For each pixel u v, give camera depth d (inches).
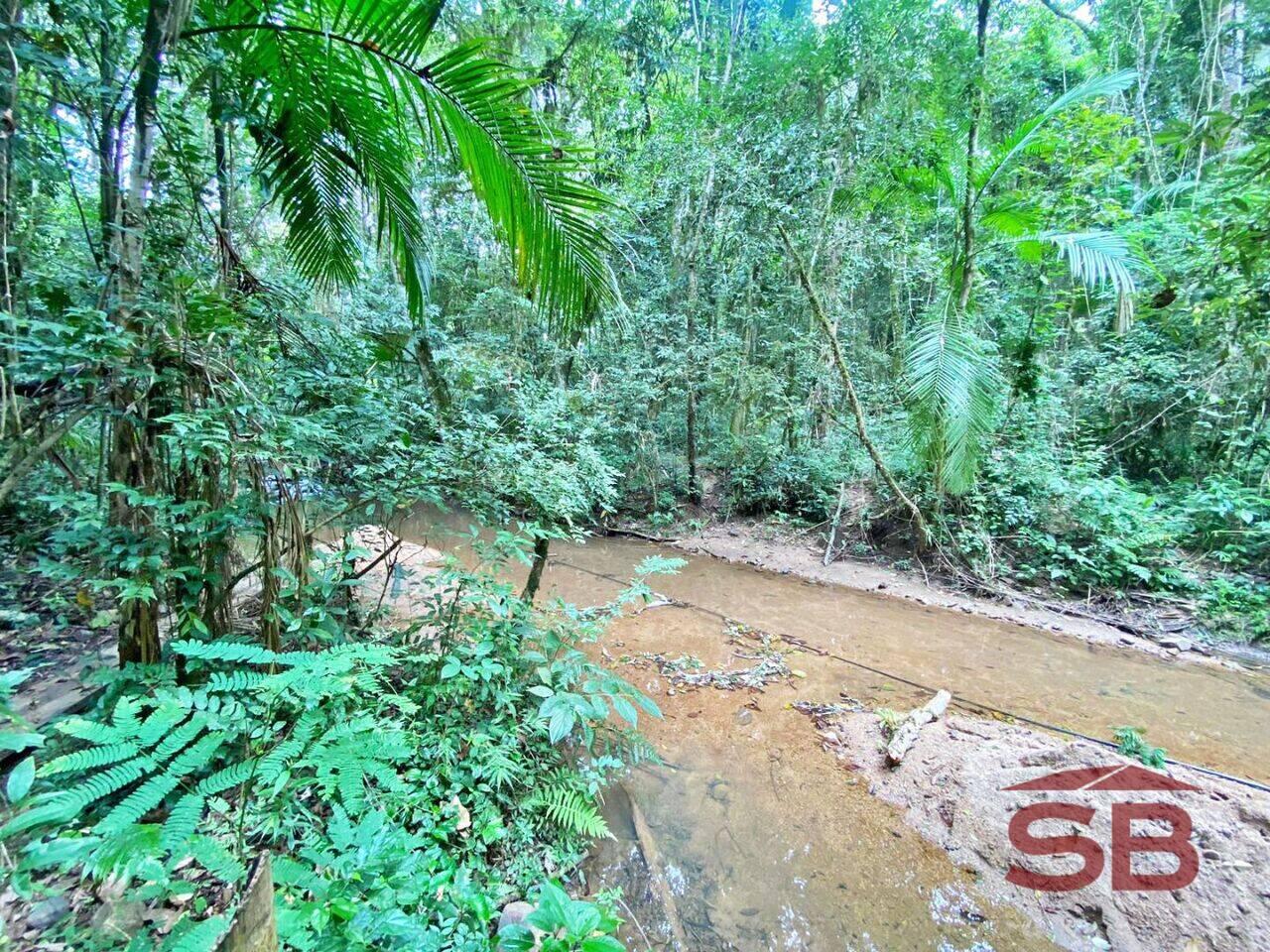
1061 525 195.0
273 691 46.6
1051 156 213.3
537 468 119.6
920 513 212.1
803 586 205.0
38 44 67.9
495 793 78.2
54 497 71.4
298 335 104.5
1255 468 184.7
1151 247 220.2
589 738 91.7
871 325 332.2
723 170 256.8
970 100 221.0
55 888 48.9
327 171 99.0
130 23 75.2
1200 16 274.1
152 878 32.7
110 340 60.8
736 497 281.0
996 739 99.6
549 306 94.2
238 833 56.3
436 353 147.3
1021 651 150.7
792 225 254.4
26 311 69.6
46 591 103.9
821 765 100.8
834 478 250.8
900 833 85.0
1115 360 227.0
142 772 34.6
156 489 74.4
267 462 81.8
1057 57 314.2
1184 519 182.9
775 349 277.0
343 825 40.7
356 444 100.0
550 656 104.1
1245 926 63.1
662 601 182.2
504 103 75.5
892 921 70.6
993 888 74.8
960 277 195.6
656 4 314.5
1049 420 219.9
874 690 127.5
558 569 210.2
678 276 285.3
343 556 97.0
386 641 98.9
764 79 255.8
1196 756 104.3
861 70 239.8
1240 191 143.7
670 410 311.3
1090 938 67.4
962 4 245.1
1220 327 192.1
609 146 285.6
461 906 49.4
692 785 94.7
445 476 110.3
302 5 72.1
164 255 81.4
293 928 34.9
